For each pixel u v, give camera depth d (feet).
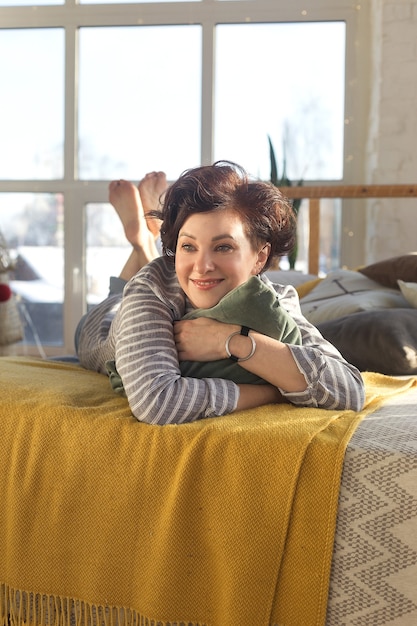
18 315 12.03
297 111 13.01
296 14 12.80
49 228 13.79
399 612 2.99
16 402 3.67
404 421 3.51
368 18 12.59
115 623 3.29
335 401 3.73
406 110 11.80
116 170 13.60
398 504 3.00
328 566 3.03
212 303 3.84
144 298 3.87
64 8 13.35
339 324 5.71
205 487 3.18
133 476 3.29
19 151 13.75
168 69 13.34
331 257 12.94
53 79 13.60
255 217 3.80
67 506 3.36
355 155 12.84
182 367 3.85
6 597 3.45
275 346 3.73
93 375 5.03
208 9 13.03
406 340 5.38
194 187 3.74
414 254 7.38
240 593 3.06
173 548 3.15
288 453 3.10
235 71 13.12
